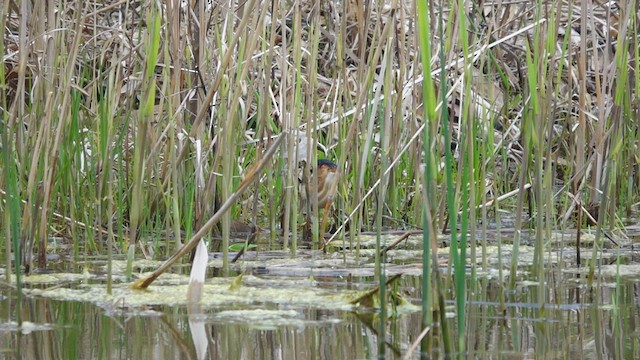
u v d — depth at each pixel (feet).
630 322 19.60
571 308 21.13
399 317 20.04
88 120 36.52
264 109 30.89
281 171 34.09
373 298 21.17
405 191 38.75
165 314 20.29
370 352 17.02
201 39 30.45
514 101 41.63
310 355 16.81
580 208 27.27
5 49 38.63
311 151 35.09
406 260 28.60
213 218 22.44
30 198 26.08
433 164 18.30
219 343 17.63
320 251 31.04
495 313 20.57
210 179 28.91
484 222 25.25
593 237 33.40
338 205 34.71
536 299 22.21
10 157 24.09
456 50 30.37
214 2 35.22
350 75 39.88
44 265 27.30
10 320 19.69
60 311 20.61
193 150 30.68
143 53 34.09
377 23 29.66
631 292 23.08
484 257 25.43
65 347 17.35
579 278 25.25
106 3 43.29
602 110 31.19
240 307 21.07
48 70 27.86
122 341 17.81
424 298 17.49
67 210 33.76
